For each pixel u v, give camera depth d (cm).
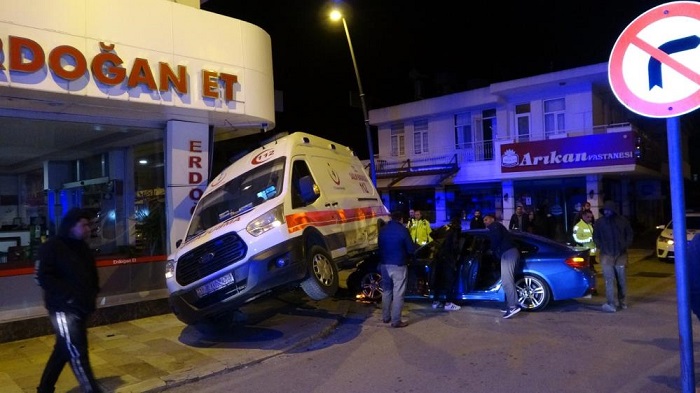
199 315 705
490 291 885
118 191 1007
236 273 687
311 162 853
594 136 2042
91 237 975
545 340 696
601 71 2053
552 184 2297
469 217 2534
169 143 963
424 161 2662
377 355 662
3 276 787
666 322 776
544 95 2280
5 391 565
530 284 875
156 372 619
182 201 970
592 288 871
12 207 905
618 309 875
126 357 684
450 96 2538
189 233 810
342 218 861
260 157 840
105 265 888
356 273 1031
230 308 711
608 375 550
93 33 788
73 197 973
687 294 329
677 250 330
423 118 2698
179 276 725
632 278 1243
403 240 795
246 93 964
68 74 757
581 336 709
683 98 321
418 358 640
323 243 777
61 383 588
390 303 826
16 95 761
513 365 596
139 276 924
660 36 330
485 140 2500
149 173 1006
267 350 693
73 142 972
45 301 498
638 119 2812
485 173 2388
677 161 327
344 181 948
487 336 728
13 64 714
